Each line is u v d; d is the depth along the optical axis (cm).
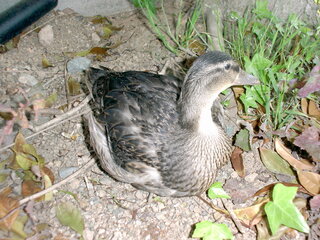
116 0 91
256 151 68
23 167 66
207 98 56
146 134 60
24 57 82
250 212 61
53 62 82
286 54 77
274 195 57
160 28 87
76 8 90
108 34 86
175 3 91
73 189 66
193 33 84
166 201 64
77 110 74
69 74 80
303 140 63
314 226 59
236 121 71
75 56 83
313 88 62
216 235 56
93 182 66
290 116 68
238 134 68
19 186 65
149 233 61
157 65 82
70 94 77
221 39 80
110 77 66
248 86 70
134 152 60
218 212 63
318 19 73
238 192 64
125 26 88
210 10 85
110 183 66
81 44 85
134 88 64
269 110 68
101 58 83
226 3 83
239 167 67
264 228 59
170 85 64
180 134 59
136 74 65
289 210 56
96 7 90
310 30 70
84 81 79
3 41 82
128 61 82
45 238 60
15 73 79
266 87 69
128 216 63
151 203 64
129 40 86
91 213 63
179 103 58
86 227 62
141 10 91
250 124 69
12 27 82
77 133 72
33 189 65
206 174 60
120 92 63
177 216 62
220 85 56
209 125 58
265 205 58
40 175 65
